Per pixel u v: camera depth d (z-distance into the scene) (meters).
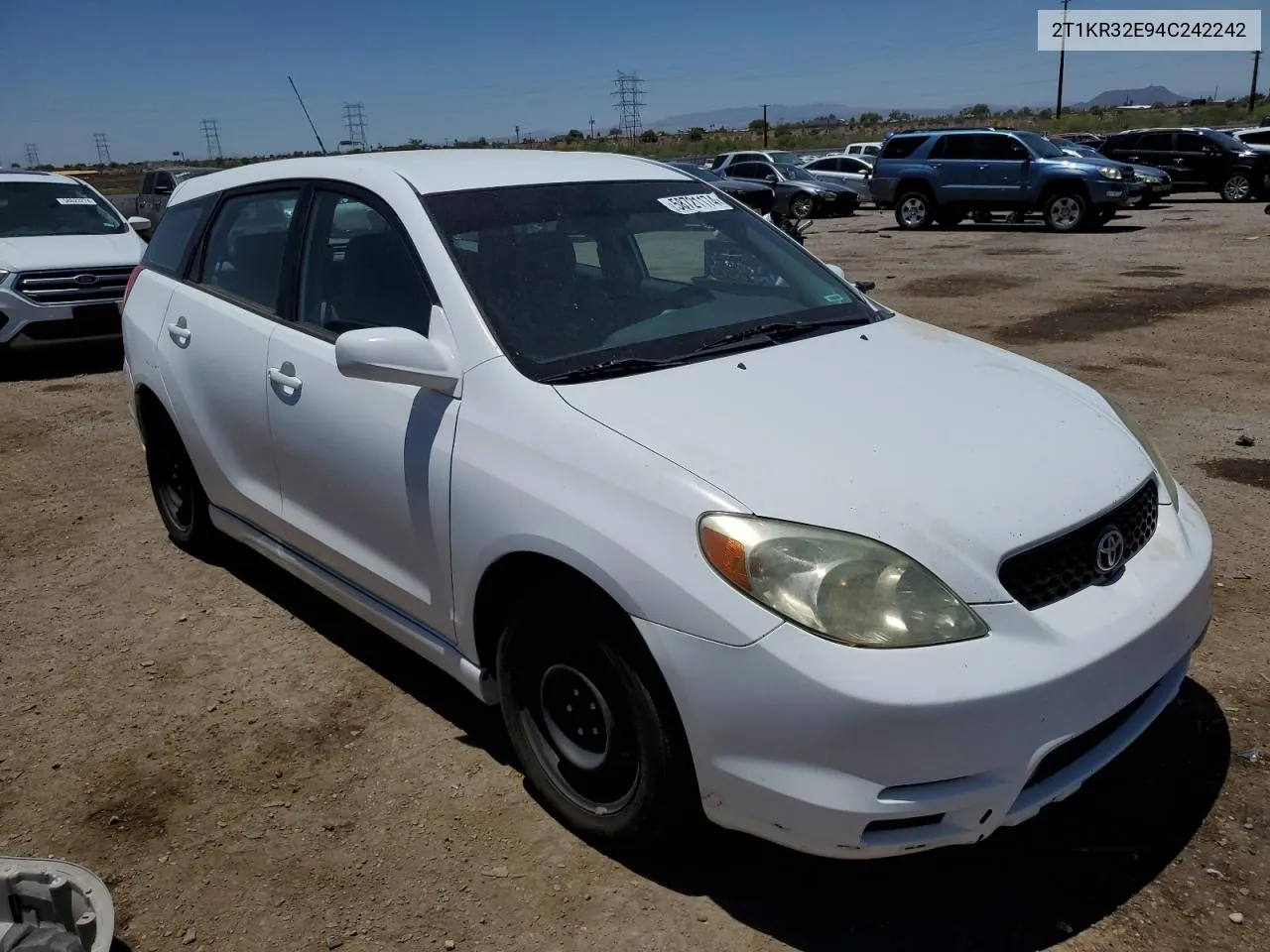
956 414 2.86
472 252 3.23
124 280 9.36
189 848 2.93
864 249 18.55
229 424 4.02
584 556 2.53
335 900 2.71
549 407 2.79
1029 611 2.38
